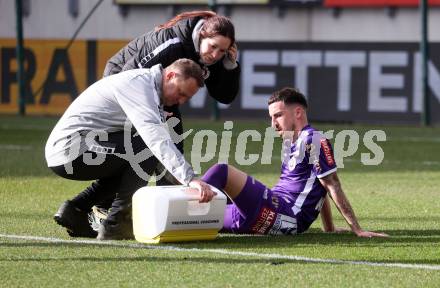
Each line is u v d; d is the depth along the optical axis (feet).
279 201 49.08
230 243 46.50
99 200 48.88
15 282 37.83
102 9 146.82
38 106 148.87
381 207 61.93
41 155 95.76
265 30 140.67
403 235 49.73
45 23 148.15
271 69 140.26
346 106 137.28
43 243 46.44
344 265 41.11
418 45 133.69
